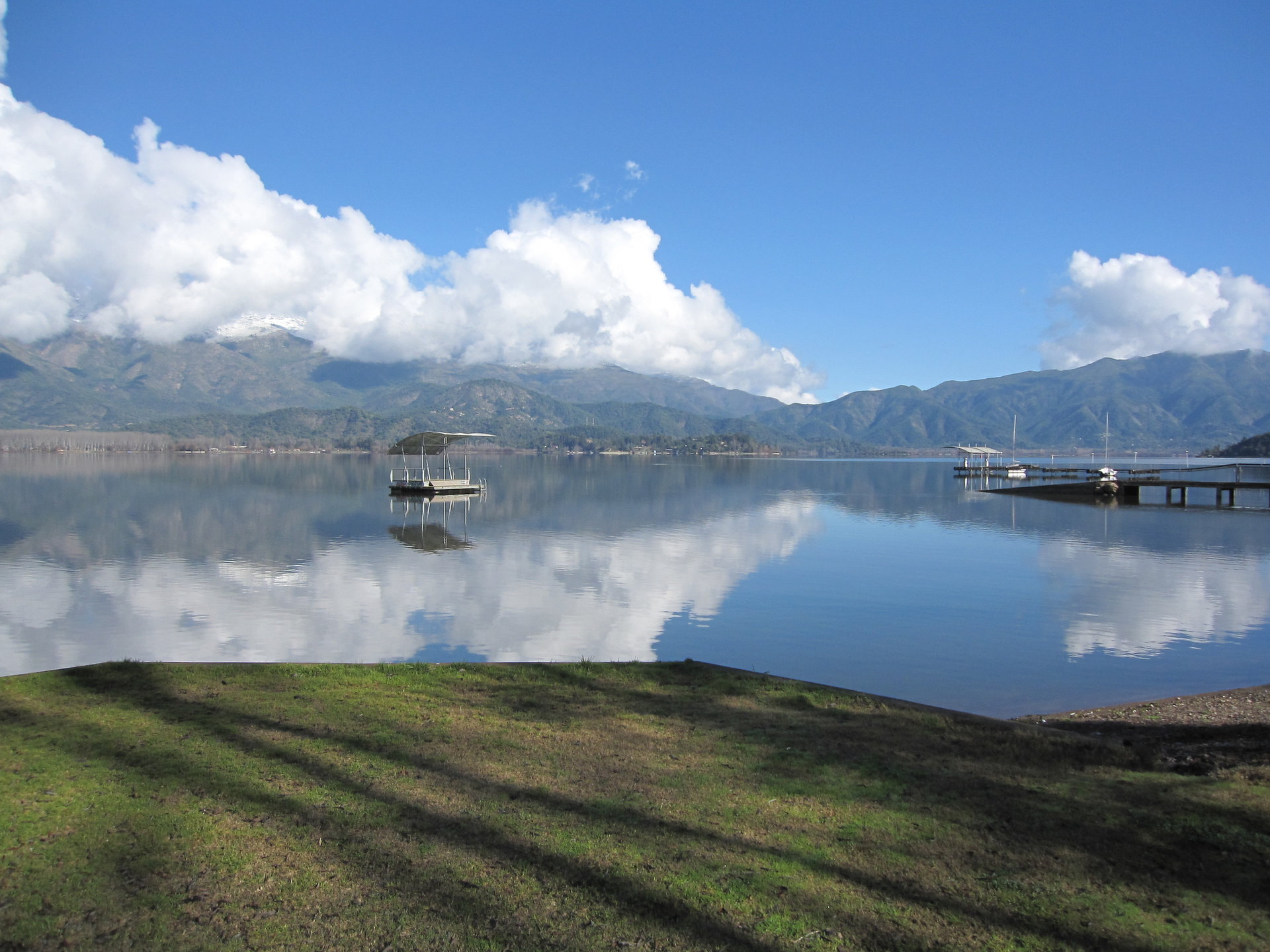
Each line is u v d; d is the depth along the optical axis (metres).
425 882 4.53
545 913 4.25
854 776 6.30
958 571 20.50
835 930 4.14
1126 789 6.11
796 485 67.81
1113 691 10.48
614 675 9.44
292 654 12.16
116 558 21.75
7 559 21.50
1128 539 28.16
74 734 6.93
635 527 31.00
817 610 15.56
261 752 6.57
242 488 53.94
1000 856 4.95
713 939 4.04
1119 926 4.20
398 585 17.92
